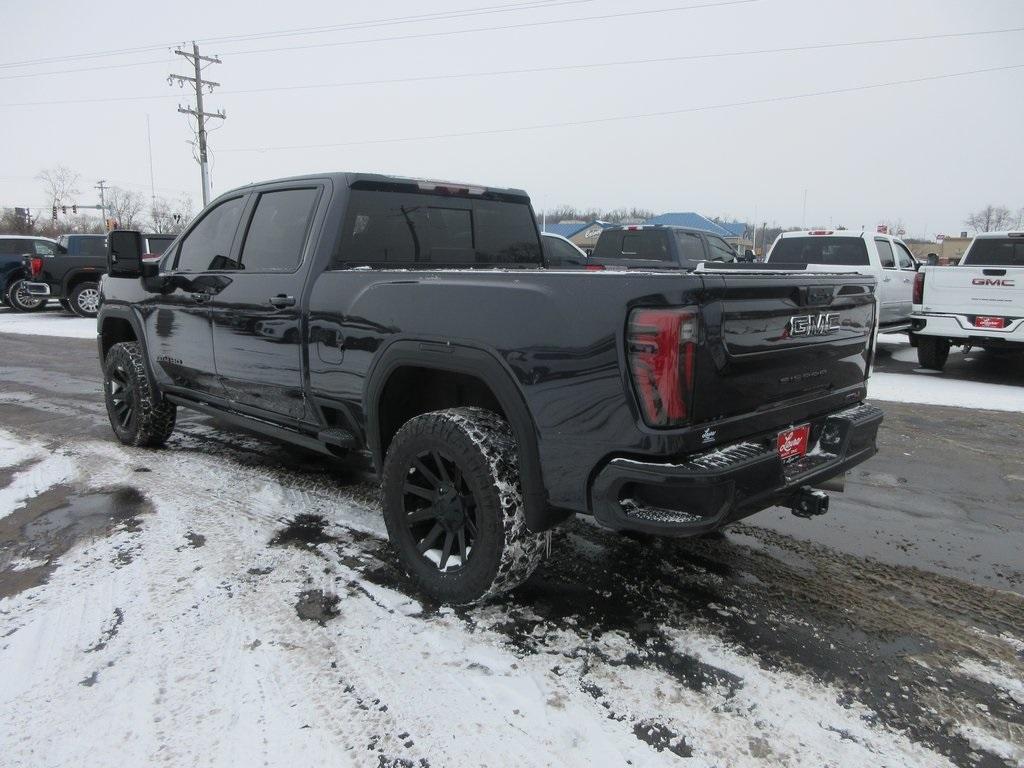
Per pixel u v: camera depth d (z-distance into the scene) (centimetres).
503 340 264
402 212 384
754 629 280
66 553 345
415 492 303
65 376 893
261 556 341
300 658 256
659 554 350
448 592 289
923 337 941
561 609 294
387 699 234
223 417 449
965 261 970
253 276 392
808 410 288
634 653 262
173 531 371
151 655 258
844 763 207
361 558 339
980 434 610
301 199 379
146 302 492
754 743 215
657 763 206
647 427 231
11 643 266
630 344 231
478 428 279
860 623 287
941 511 421
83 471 477
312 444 381
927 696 240
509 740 216
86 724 222
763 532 382
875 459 534
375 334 314
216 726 221
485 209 432
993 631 283
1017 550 364
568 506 256
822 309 287
